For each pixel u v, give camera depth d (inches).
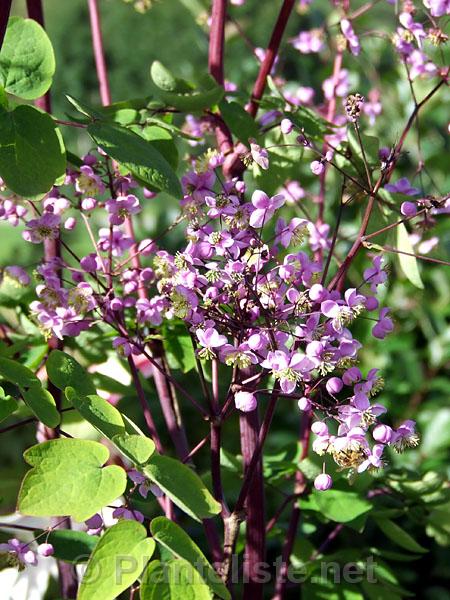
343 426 9.4
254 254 9.9
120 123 11.1
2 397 9.7
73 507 8.3
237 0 15.4
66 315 10.4
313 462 12.5
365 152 12.3
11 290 13.1
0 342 12.2
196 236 9.8
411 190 11.9
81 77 87.3
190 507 8.5
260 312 9.6
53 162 9.3
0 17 9.7
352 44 13.4
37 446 8.5
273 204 9.5
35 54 10.1
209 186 10.4
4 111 9.3
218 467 10.5
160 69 11.9
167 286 10.1
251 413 11.4
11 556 10.3
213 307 9.7
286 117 12.1
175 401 12.9
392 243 11.7
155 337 11.2
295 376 9.2
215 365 10.6
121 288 12.2
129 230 13.6
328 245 13.8
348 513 11.9
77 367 9.9
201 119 13.3
